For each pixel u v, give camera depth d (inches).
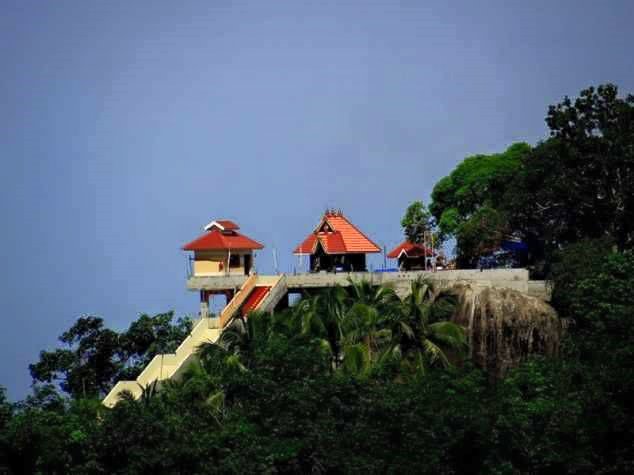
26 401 5708.7
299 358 5634.8
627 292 6269.7
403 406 5083.7
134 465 4931.1
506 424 4958.2
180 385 6107.3
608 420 4987.7
